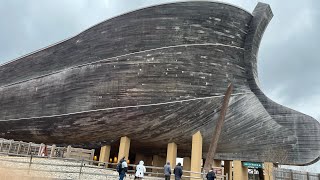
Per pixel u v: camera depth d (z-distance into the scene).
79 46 34.72
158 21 31.03
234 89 30.05
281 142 29.56
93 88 31.48
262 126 30.12
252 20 32.97
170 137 30.73
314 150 28.33
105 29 33.19
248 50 31.81
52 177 14.84
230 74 30.31
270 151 29.77
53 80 35.19
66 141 35.44
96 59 32.44
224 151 31.56
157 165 36.38
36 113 35.28
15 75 39.53
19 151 28.70
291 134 29.44
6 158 21.41
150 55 30.12
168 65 29.59
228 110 29.55
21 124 36.56
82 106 31.66
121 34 31.97
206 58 29.92
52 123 33.94
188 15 30.81
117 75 30.58
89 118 31.19
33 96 36.34
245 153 30.78
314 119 29.14
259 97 30.78
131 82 29.91
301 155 28.72
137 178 17.66
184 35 30.30
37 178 12.76
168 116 29.08
